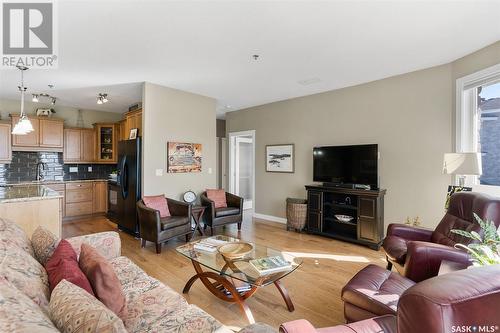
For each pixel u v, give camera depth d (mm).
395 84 3871
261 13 2230
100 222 5301
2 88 4328
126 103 5500
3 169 5074
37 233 1805
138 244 3896
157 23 2383
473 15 2270
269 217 5613
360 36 2648
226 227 4953
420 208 3652
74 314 870
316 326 2008
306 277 2838
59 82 4051
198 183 4895
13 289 917
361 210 3861
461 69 3195
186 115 4695
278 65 3430
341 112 4500
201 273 2338
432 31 2549
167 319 1370
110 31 2518
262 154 5750
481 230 2055
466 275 820
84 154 5836
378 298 1581
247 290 2213
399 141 3844
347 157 4180
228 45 2836
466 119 3168
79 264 1480
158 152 4305
